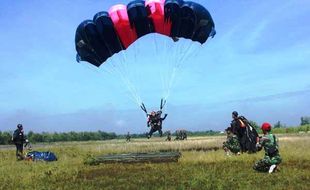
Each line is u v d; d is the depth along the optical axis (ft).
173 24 98.53
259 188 47.98
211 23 99.04
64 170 70.64
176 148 113.39
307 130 295.48
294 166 65.00
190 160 76.38
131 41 100.83
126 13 97.30
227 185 50.37
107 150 117.29
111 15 97.45
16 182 60.29
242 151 82.84
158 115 92.99
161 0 97.60
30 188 54.54
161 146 124.47
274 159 59.72
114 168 71.97
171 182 54.34
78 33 98.68
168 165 72.33
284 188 48.21
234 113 83.10
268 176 56.29
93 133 400.67
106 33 98.84
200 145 123.65
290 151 82.53
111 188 52.13
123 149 119.14
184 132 212.02
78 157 100.68
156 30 99.96
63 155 105.91
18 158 97.25
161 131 93.66
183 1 97.14
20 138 97.30
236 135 82.58
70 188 53.47
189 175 59.16
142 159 79.25
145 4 97.76
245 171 61.16
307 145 99.19
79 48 100.07
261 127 61.21
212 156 79.51
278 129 304.91
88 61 102.63
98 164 79.61
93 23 97.71
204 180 53.31
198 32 99.55
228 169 63.41
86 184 56.03
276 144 60.23
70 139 370.32
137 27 99.25
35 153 95.86
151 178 58.54
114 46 101.30
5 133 262.26
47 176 64.23
